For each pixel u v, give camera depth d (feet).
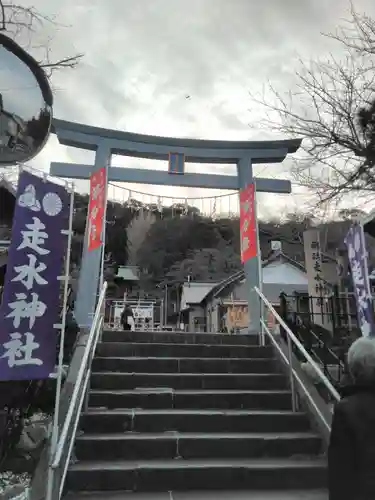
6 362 12.34
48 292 13.43
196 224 133.69
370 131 21.97
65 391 16.38
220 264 130.31
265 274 79.10
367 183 22.43
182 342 23.38
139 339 22.97
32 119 14.97
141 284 117.50
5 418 18.84
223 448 14.71
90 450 14.12
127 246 125.39
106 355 20.86
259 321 26.16
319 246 35.45
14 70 14.82
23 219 13.71
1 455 17.80
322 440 15.06
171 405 17.40
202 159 31.48
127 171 29.81
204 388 18.95
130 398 17.26
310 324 25.17
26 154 15.11
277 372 20.63
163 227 130.41
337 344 25.52
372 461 6.53
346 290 32.71
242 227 29.22
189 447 14.58
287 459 14.49
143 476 12.94
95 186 27.89
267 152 31.12
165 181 30.14
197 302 103.65
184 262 128.67
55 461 10.77
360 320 18.97
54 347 13.05
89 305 25.75
